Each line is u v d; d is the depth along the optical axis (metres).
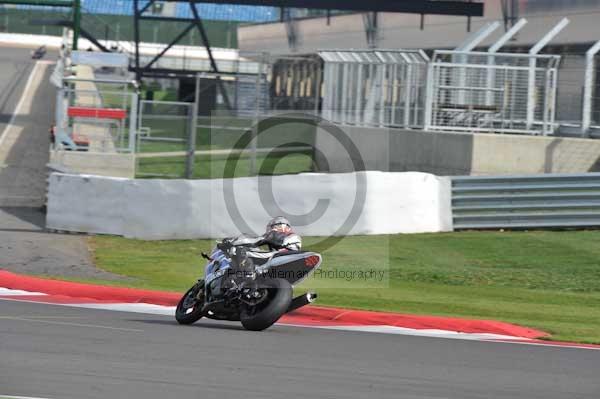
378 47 191.50
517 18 147.00
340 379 33.50
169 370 33.44
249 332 44.47
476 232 87.19
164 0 179.12
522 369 37.41
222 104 151.00
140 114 124.31
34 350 36.06
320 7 155.62
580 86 114.56
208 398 29.28
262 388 31.19
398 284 66.12
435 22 171.62
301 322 49.88
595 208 87.88
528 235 85.69
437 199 87.12
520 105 110.19
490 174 101.56
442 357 39.56
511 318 53.31
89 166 117.94
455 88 110.19
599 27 129.12
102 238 83.38
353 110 128.62
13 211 102.25
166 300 54.84
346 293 61.59
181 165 133.00
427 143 107.75
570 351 42.97
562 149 101.94
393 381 33.59
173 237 83.19
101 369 32.97
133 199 83.75
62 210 86.94
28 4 155.50
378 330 47.78
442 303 58.25
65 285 57.22
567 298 62.38
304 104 166.75
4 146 168.38
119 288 56.22
